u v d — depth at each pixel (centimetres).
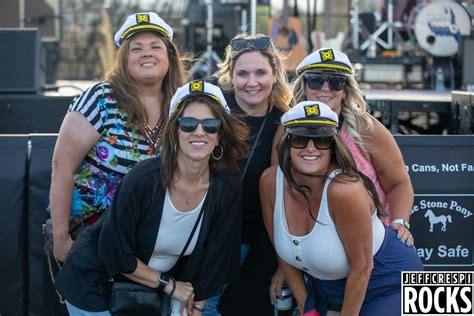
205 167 361
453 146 464
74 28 1486
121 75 402
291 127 354
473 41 945
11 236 450
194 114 353
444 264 464
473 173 465
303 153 354
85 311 369
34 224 452
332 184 356
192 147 352
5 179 450
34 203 453
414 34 1121
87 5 1487
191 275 372
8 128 701
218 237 372
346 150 358
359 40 1220
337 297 386
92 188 405
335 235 363
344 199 352
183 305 371
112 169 400
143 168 359
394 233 387
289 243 374
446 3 1036
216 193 366
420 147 464
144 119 399
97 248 370
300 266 380
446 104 666
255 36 422
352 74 400
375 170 404
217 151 371
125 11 1443
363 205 355
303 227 369
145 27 398
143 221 360
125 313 366
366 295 379
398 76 1082
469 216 465
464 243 465
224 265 379
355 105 400
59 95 739
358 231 356
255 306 441
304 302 394
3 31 746
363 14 1219
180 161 356
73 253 374
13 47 746
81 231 402
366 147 398
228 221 372
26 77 746
